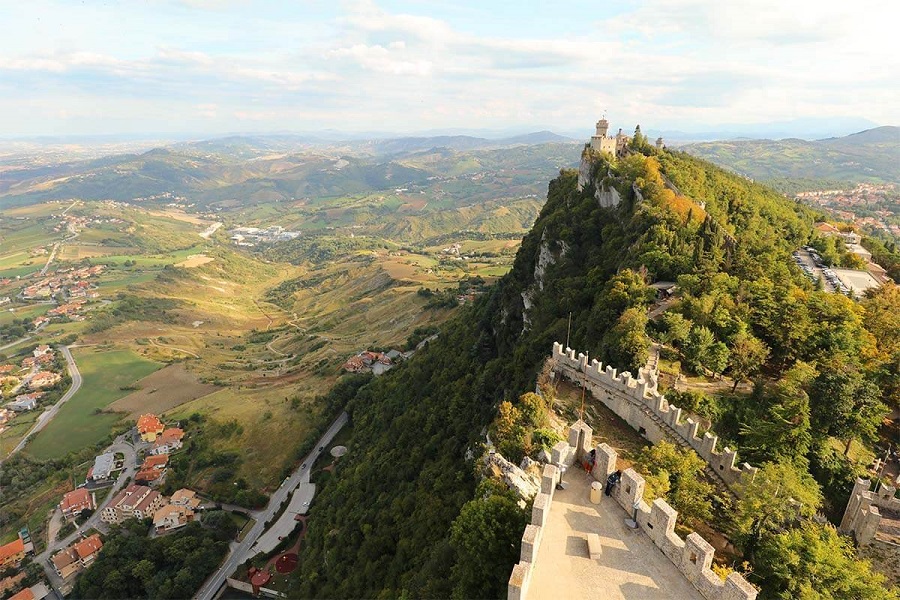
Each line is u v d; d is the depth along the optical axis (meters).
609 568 26.89
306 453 163.25
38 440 197.25
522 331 115.88
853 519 46.12
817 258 126.75
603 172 133.25
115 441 190.88
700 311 67.88
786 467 43.25
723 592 24.22
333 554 92.19
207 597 116.31
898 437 58.09
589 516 30.67
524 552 26.27
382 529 79.88
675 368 63.06
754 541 36.97
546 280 120.31
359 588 73.44
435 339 180.25
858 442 56.62
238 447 170.12
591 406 56.12
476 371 117.56
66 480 170.00
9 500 165.12
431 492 73.62
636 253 91.75
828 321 69.50
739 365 60.75
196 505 146.25
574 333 81.25
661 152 156.75
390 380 165.62
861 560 40.41
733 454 44.09
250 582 115.31
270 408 187.50
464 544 31.64
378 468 109.75
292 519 135.38
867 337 68.38
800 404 52.50
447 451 88.56
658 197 106.94
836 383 55.00
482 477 47.59
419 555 60.16
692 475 42.97
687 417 52.19
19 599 119.44
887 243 159.25
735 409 57.12
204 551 124.38
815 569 34.09
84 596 119.75
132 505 147.38
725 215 121.31
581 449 35.69
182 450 174.88
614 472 33.34
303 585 97.31
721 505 41.75
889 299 88.19
